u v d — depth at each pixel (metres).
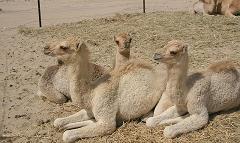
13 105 8.60
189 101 6.78
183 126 6.69
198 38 12.16
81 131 6.83
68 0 22.70
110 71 7.59
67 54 6.81
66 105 8.41
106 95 6.91
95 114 6.96
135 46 11.66
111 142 6.70
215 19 14.32
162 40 12.08
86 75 6.93
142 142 6.61
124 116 7.16
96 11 18.56
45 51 6.96
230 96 7.19
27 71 10.50
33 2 22.53
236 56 10.54
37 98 8.86
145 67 7.40
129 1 21.03
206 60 10.27
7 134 7.41
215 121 7.01
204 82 6.88
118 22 14.59
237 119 7.11
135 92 7.13
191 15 15.27
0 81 9.91
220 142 6.50
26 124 7.75
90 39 12.62
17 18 17.83
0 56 11.89
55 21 16.58
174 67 6.57
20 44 12.97
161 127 6.91
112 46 11.88
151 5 19.28
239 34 12.41
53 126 7.49
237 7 15.39
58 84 8.44
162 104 7.21
